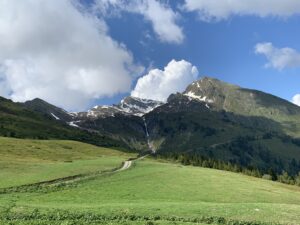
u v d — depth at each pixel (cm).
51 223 4253
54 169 10806
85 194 7469
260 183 11850
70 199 6738
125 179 9950
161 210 5241
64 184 8531
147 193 7944
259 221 4869
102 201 6631
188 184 9638
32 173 9794
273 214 5200
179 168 13588
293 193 10200
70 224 4247
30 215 4706
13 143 18012
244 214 5131
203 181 10381
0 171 9712
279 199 8631
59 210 5038
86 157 17962
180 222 4544
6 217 4600
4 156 13900
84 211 5019
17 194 7050
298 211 5506
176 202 6562
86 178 9712
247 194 8788
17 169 10300
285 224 4778
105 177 10162
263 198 8456
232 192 8850
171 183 9644
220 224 4716
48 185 8250
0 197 6550
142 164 14450
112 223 4338
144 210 5197
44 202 6166
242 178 12769
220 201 7650
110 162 13962
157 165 14375
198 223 4528
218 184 10000
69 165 12119
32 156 15525
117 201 6681
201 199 7669
